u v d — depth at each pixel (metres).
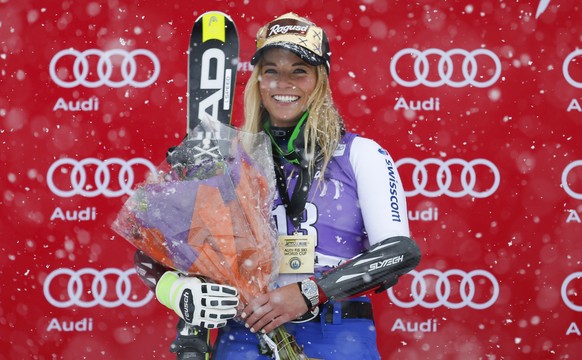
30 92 16.23
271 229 9.08
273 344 8.99
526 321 16.36
